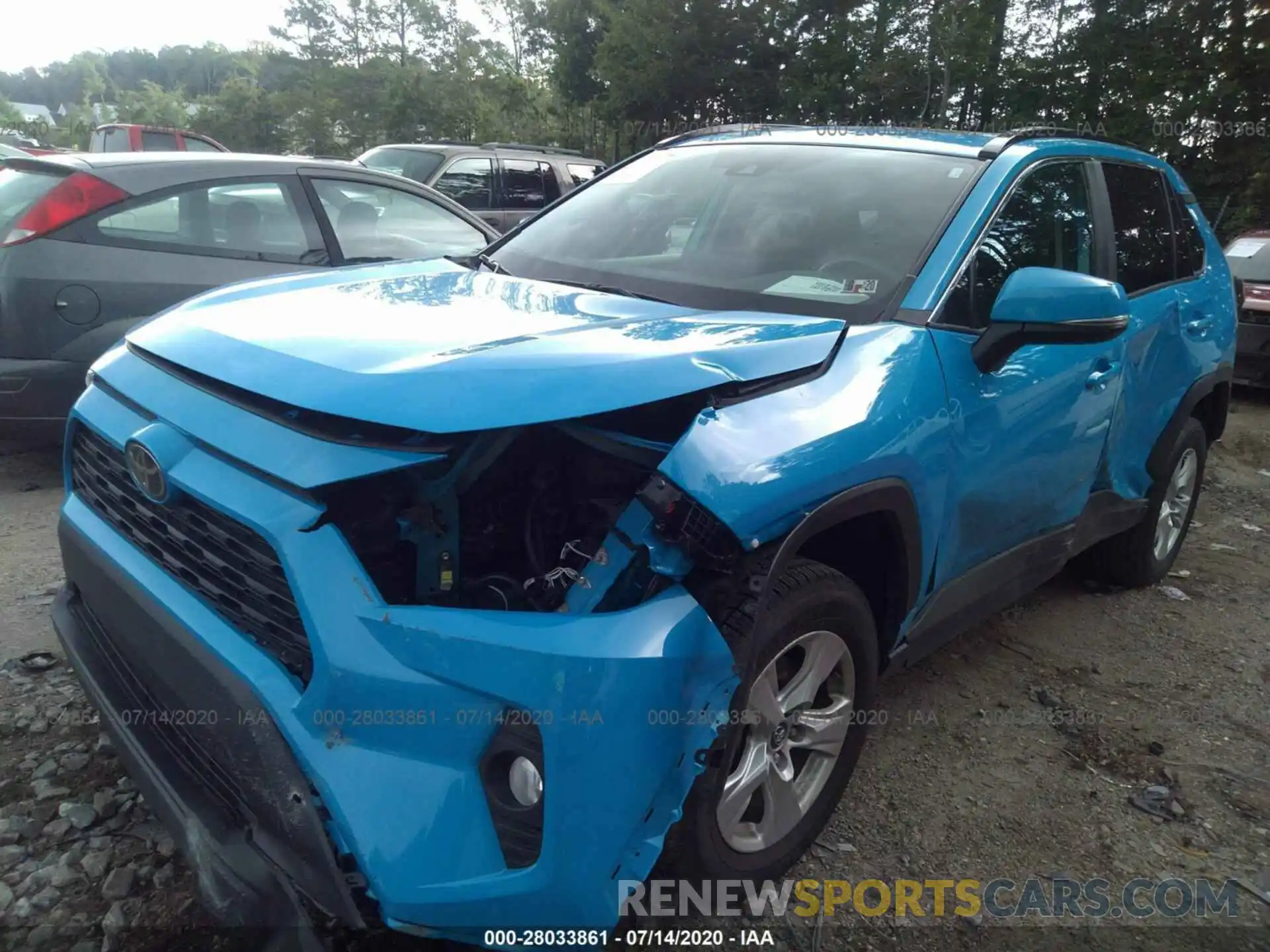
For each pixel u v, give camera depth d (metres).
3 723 2.96
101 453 2.41
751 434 2.06
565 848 1.74
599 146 29.36
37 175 5.08
